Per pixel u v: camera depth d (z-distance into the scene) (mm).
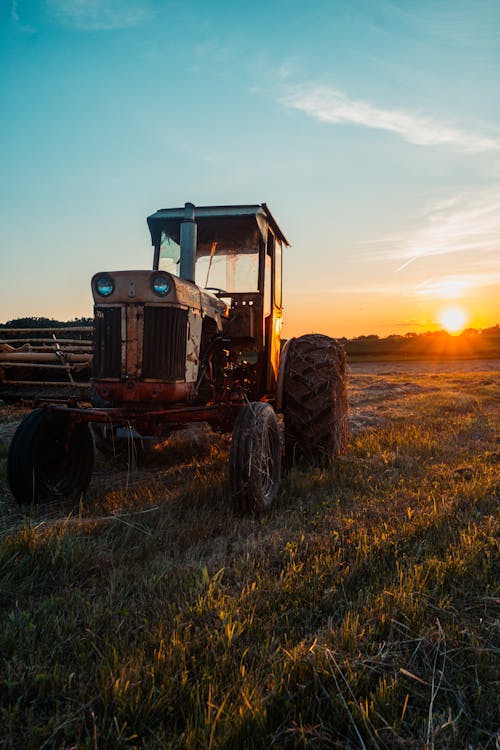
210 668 1676
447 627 1889
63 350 7434
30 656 1763
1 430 6367
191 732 1376
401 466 4516
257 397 4582
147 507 3467
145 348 3348
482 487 3607
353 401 10141
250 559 2557
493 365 23750
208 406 3600
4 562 2482
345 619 1910
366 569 2387
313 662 1674
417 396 10562
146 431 3545
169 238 4508
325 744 1403
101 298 3416
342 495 3646
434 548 2594
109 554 2680
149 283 3328
